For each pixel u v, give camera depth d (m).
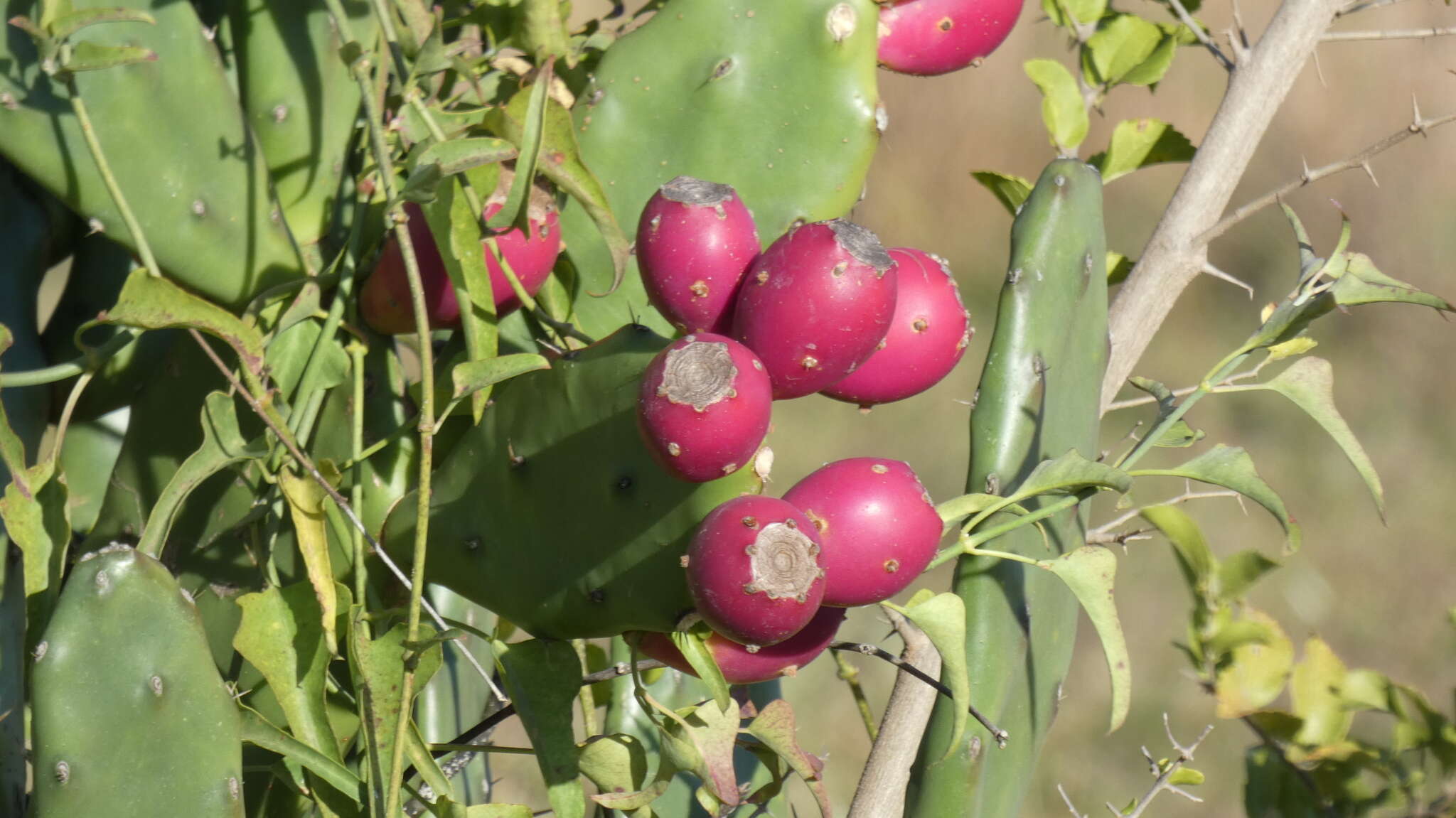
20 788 1.34
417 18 1.31
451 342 1.35
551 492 1.26
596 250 1.36
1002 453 1.35
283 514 1.35
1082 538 1.40
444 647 1.44
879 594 1.23
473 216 1.27
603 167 1.37
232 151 1.34
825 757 1.37
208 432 1.28
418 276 1.24
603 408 1.24
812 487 1.23
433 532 1.29
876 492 1.22
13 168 1.39
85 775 1.23
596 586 1.25
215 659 1.36
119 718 1.24
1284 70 1.45
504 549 1.27
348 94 1.39
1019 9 1.39
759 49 1.36
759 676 1.25
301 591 1.28
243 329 1.27
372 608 1.33
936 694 1.40
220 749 1.25
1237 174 1.46
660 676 1.47
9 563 1.34
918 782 1.36
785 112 1.36
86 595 1.24
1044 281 1.37
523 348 1.34
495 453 1.28
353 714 1.34
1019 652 1.36
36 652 1.23
